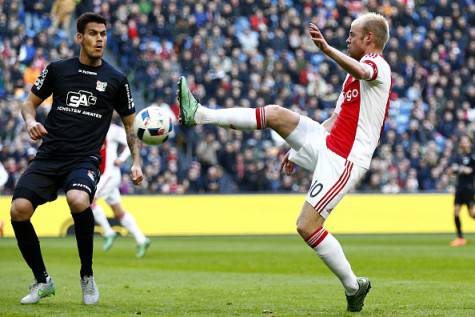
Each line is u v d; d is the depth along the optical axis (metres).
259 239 48.31
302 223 16.09
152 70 59.25
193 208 53.41
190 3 63.69
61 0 61.19
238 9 65.31
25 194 17.00
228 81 60.25
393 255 34.69
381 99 16.16
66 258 32.62
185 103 16.33
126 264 30.48
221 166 57.44
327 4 67.75
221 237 50.75
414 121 61.91
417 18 68.88
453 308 16.95
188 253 36.56
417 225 55.28
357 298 16.22
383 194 55.28
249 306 17.27
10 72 57.38
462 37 69.00
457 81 66.00
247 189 56.69
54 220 50.88
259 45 64.00
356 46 16.64
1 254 35.25
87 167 17.27
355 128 16.17
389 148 59.91
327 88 63.12
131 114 18.08
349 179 16.12
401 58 65.75
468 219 55.88
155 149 55.78
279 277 24.98
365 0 68.25
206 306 17.19
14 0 59.38
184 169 56.81
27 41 58.38
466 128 63.28
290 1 67.81
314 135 16.42
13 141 53.25
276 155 57.44
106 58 60.97
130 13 61.47
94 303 17.34
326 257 16.03
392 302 18.16
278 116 16.44
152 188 55.16
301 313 15.93
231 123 16.48
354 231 54.44
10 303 17.44
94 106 17.45
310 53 65.38
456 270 27.66
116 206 34.91
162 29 62.03
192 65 60.41
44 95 17.66
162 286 21.81
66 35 60.66
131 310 16.30
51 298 18.58
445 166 60.38
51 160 17.31
